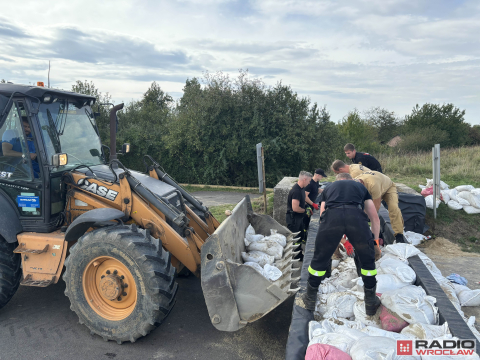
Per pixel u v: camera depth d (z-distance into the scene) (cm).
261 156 664
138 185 365
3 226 355
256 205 882
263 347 333
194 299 435
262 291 297
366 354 209
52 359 308
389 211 494
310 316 297
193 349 329
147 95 3331
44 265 356
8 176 368
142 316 319
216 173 1634
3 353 315
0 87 360
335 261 412
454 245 641
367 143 2591
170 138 1673
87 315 338
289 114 1577
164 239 362
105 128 1697
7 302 378
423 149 2553
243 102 1592
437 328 249
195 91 1688
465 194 741
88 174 388
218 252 301
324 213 306
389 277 326
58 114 399
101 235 324
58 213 383
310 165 1673
